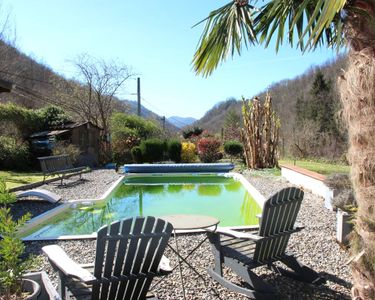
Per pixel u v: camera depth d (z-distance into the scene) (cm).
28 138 1509
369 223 202
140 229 258
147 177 1397
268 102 1498
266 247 341
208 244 479
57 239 509
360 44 199
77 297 266
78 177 1258
